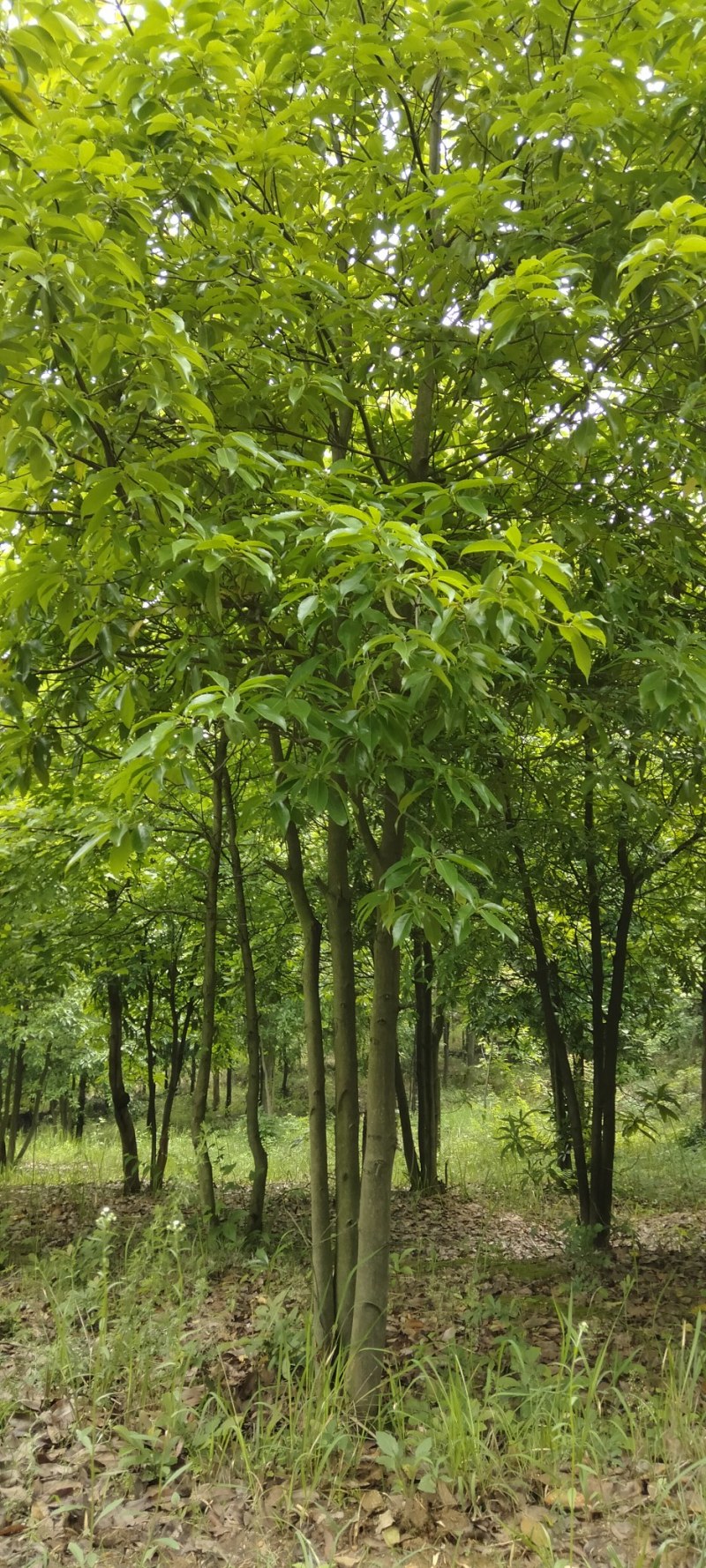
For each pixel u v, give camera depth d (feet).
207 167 10.05
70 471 10.96
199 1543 8.31
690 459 11.45
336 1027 13.39
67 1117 70.23
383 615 8.09
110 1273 16.47
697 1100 49.80
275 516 7.99
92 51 9.91
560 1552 8.11
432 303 11.41
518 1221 25.35
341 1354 11.32
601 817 19.34
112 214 8.78
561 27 10.56
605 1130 20.99
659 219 7.95
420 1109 30.55
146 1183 30.50
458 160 12.40
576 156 10.28
